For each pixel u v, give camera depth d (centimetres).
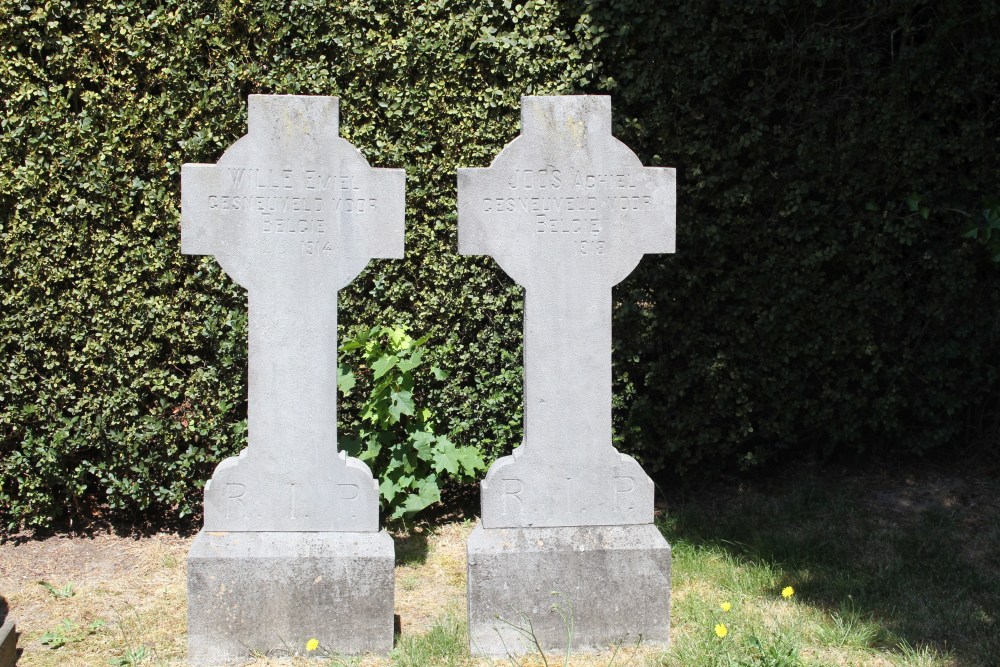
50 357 575
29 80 556
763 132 597
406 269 601
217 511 440
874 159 602
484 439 622
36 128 557
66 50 554
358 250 440
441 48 581
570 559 439
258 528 442
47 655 448
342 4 573
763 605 488
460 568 553
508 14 587
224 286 582
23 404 579
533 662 432
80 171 562
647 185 442
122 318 576
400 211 441
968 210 612
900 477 653
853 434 640
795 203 601
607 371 446
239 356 587
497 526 445
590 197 441
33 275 565
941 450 668
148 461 591
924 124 599
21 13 550
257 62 575
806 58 594
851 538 575
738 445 652
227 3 562
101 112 561
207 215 430
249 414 438
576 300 443
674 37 584
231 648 433
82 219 567
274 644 436
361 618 438
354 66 577
